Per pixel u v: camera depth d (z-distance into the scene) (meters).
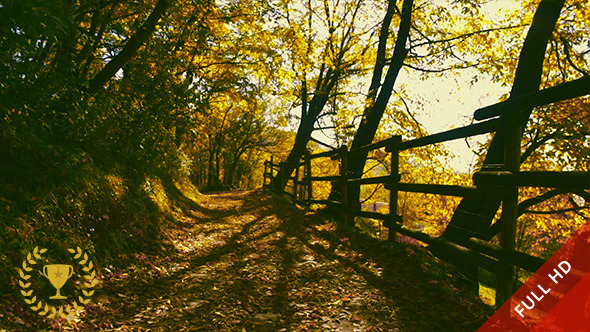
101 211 3.95
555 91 2.29
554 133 8.15
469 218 5.34
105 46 5.90
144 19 6.61
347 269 4.25
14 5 3.06
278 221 8.10
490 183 2.89
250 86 15.62
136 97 5.96
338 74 16.16
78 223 3.47
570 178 2.03
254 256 4.95
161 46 6.43
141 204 5.16
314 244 5.65
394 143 5.14
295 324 2.84
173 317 2.86
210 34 9.63
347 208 7.01
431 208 12.88
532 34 5.57
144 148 5.95
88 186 3.91
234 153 38.50
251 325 2.79
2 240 2.58
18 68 3.28
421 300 3.25
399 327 2.77
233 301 3.25
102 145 5.17
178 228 6.16
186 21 7.54
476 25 11.19
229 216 9.33
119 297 3.09
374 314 3.02
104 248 3.60
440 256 4.85
